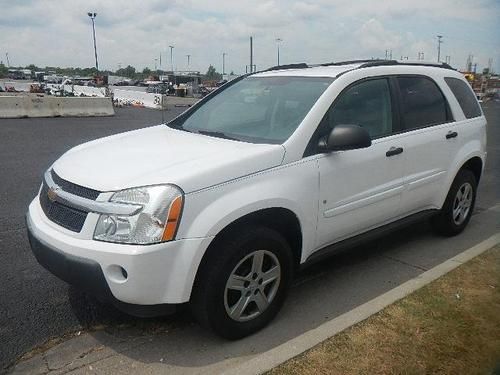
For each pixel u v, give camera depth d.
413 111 4.70
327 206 3.80
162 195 2.97
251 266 3.34
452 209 5.29
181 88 44.75
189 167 3.17
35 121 16.11
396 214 4.58
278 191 3.39
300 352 3.08
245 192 3.25
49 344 3.32
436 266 4.41
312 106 3.87
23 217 5.93
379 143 4.22
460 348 3.14
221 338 3.37
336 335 3.26
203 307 3.17
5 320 3.60
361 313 3.55
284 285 3.59
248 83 4.75
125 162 3.39
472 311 3.59
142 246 2.91
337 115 3.98
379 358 3.03
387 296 3.81
